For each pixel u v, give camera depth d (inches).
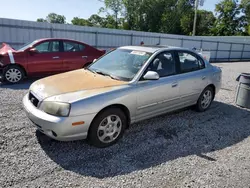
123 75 145.1
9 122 156.5
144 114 148.3
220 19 1884.8
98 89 127.3
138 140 141.6
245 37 1110.4
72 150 125.5
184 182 103.6
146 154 126.0
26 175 102.0
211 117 189.6
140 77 142.4
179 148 134.9
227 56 968.9
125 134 148.7
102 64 165.5
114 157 121.3
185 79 170.1
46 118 114.4
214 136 153.9
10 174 101.7
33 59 278.7
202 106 198.5
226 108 217.2
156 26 1675.7
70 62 303.0
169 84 157.4
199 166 117.0
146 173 108.8
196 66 187.0
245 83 218.7
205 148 136.6
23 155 117.5
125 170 110.3
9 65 269.1
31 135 139.3
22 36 485.7
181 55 174.9
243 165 119.8
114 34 642.8
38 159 115.0
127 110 136.9
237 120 187.2
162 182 102.8
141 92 140.6
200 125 171.2
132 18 1680.6
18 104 195.6
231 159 125.5
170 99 161.8
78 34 573.0
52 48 292.8
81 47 315.6
